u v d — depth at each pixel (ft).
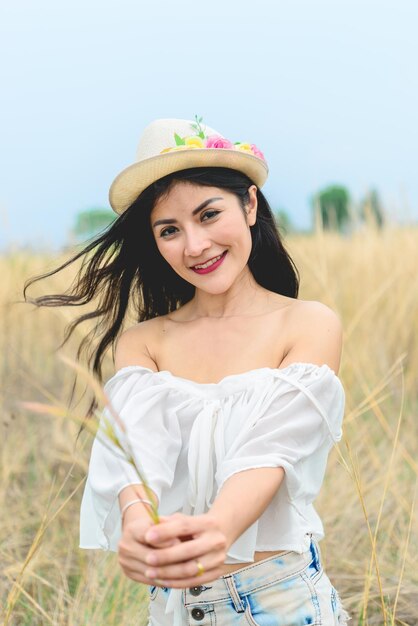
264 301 7.23
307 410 6.46
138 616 9.88
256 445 6.25
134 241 7.69
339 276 19.40
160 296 8.05
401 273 19.21
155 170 6.87
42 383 18.78
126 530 5.71
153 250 7.76
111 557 11.16
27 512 13.03
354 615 10.43
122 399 6.91
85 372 5.60
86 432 14.85
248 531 6.30
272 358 6.88
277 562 6.47
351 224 21.53
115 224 7.53
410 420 15.21
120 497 6.35
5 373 19.19
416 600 10.50
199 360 7.05
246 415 6.46
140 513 6.17
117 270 7.91
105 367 16.84
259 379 6.59
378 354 17.84
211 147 6.91
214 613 6.44
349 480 12.76
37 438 15.89
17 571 10.94
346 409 14.73
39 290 21.16
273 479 6.13
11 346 18.90
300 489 6.39
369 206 21.70
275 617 6.40
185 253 6.85
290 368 6.63
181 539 5.62
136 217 7.41
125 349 7.40
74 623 9.98
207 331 7.14
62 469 14.10
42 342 20.98
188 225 6.83
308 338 6.84
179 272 7.00
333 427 6.67
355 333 17.76
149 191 7.00
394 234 20.77
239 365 6.89
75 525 12.92
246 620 6.41
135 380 7.02
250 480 6.06
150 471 6.42
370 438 14.17
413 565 10.78
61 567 11.46
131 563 5.67
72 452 13.57
